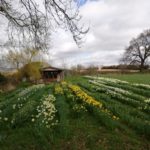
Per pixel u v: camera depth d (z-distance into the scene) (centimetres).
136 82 3712
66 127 860
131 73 8312
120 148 725
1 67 4816
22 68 5194
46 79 6350
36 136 802
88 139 790
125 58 9369
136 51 9219
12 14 746
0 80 3988
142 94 2062
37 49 798
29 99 1777
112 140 784
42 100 1608
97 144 757
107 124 905
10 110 1235
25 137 826
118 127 905
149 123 897
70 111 1207
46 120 970
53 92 2400
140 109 1269
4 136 829
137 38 9194
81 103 1437
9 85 3862
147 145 746
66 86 3120
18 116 1006
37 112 1205
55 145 748
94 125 952
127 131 866
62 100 1576
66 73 8688
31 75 5272
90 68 9775
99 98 1562
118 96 1661
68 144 755
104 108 1225
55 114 1142
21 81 5072
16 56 4791
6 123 1020
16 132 887
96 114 1048
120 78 5212
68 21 676
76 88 2330
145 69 9081
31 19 735
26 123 991
